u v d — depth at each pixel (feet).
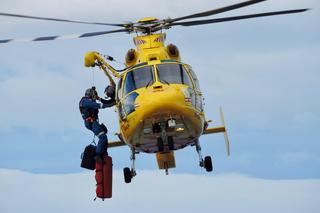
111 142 164.35
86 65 159.33
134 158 156.35
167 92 140.87
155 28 158.40
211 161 158.71
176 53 156.04
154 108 139.03
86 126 155.53
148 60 151.33
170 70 146.82
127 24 156.87
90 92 154.61
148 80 145.79
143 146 149.07
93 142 156.66
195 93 146.72
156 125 142.72
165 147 149.69
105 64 158.71
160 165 166.20
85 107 154.40
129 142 148.56
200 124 146.82
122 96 147.13
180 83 145.48
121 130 148.46
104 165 155.22
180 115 140.97
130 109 143.64
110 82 159.94
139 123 141.69
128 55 156.76
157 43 156.15
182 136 147.23
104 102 153.99
